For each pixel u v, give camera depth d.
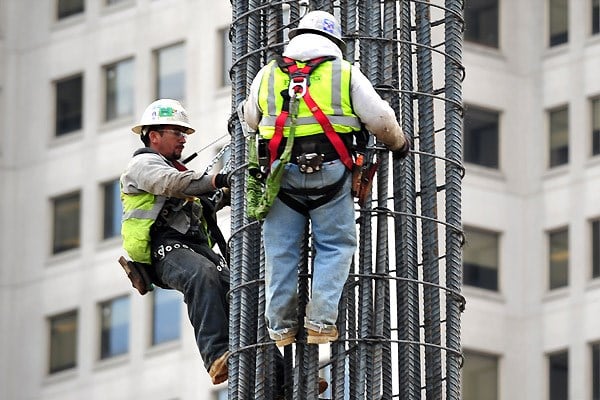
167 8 101.62
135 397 99.00
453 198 28.17
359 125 26.02
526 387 100.25
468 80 102.75
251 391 27.55
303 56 25.89
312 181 25.91
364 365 26.78
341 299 26.91
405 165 27.59
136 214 29.22
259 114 26.20
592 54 102.75
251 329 27.67
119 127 103.19
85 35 105.50
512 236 102.00
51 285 104.12
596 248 100.81
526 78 104.19
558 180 102.25
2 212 105.81
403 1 28.27
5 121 106.88
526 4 104.50
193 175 28.66
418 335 27.45
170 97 100.62
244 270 27.78
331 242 26.22
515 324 101.19
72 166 104.81
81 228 103.81
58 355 103.12
